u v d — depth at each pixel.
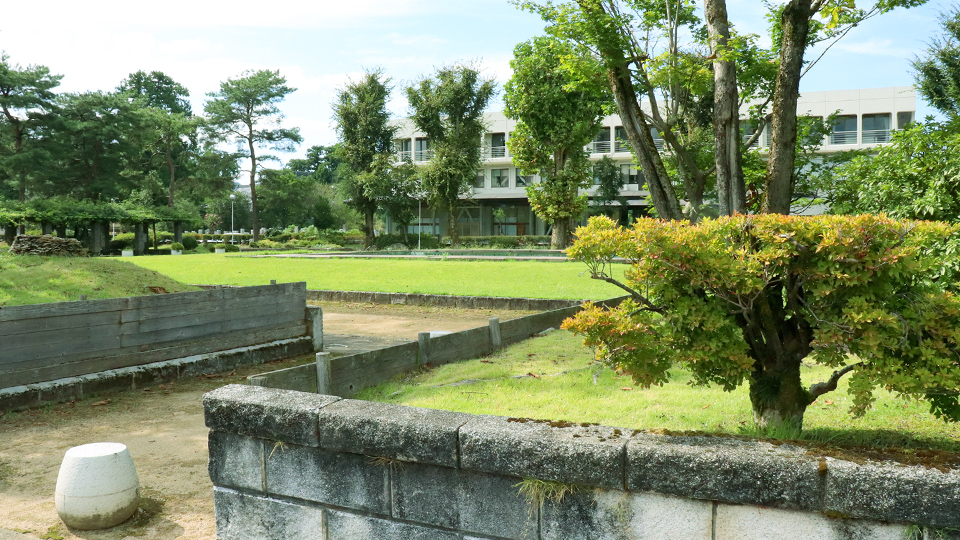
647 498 2.91
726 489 2.75
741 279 3.86
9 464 5.66
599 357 4.35
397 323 14.95
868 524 2.58
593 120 42.09
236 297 10.15
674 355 4.21
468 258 38.06
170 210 59.62
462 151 53.81
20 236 15.44
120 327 8.57
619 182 53.25
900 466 2.57
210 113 67.75
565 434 3.12
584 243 4.25
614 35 9.59
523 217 65.81
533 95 40.09
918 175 7.69
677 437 3.02
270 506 3.73
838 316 3.85
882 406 5.39
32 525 4.44
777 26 11.20
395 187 57.41
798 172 13.67
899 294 3.96
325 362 6.79
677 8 9.83
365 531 3.49
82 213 52.41
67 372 7.97
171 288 12.90
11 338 7.45
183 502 4.79
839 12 7.40
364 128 57.28
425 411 3.49
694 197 10.39
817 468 2.62
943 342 3.82
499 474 3.17
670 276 4.07
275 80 66.94
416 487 3.35
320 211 75.38
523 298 16.98
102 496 4.32
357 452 3.43
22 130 56.50
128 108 59.72
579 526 3.04
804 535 2.68
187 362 9.22
